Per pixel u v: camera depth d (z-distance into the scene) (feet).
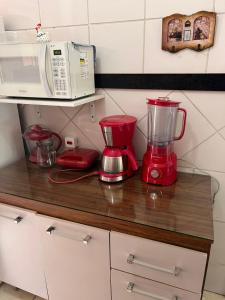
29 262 4.18
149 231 2.92
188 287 2.97
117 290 3.49
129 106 4.34
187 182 3.96
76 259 3.60
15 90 4.00
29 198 3.59
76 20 4.21
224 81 3.63
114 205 3.35
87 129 4.84
